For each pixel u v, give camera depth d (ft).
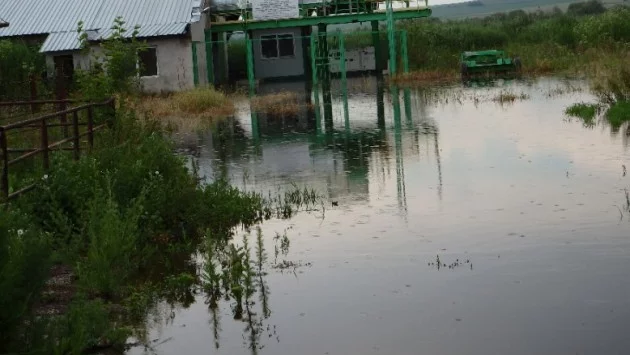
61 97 82.38
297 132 71.36
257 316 26.43
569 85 97.30
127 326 25.71
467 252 31.55
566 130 60.44
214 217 38.11
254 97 106.22
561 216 35.76
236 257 30.71
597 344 22.53
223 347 23.99
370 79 132.77
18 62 103.09
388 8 129.49
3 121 61.82
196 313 27.17
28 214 33.47
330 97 104.27
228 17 144.66
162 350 23.99
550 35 158.92
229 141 67.77
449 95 96.22
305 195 42.96
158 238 35.73
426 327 24.45
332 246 33.71
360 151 58.29
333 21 131.23
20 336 21.53
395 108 86.33
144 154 42.39
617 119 61.67
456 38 157.99
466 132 63.82
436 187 43.78
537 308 25.38
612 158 48.16
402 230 35.45
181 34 115.34
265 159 57.36
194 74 118.32
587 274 28.12
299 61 148.05
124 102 56.70
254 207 40.45
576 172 44.91
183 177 41.55
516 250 31.37
